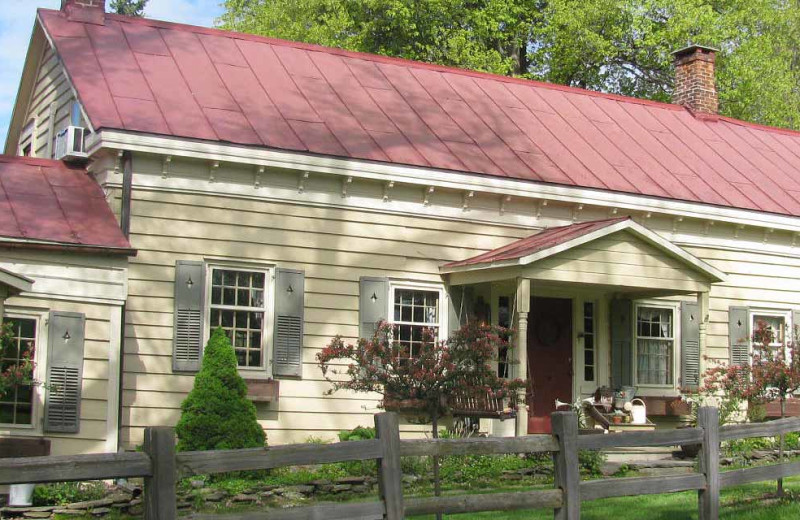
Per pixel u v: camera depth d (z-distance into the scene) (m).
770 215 19.75
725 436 9.75
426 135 17.59
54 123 17.75
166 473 6.05
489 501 7.77
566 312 18.59
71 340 13.13
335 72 18.89
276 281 15.42
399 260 16.47
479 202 17.23
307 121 16.55
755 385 15.34
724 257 19.73
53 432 12.87
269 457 6.58
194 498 11.80
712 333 19.53
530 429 17.58
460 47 30.97
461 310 16.98
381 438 7.18
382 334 13.73
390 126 17.44
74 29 17.22
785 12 32.31
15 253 12.98
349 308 16.00
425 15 30.86
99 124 14.33
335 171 15.71
